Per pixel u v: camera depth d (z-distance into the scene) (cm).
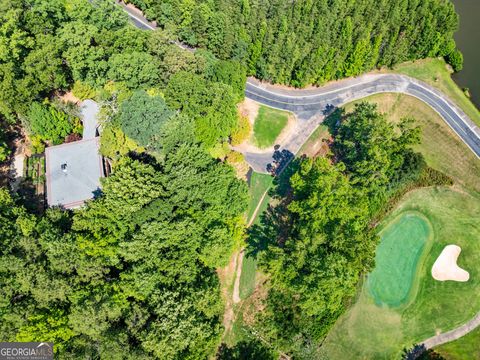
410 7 12281
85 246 7825
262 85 12550
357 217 9169
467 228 10731
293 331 9056
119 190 8306
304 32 11875
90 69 10138
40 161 9900
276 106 12206
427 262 10356
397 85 12825
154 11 12362
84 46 9812
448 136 12031
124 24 11275
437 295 9962
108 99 9656
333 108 12281
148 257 8131
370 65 12544
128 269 8219
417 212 10931
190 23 11931
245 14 11831
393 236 10650
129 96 9406
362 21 12206
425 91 12775
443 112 12412
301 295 8538
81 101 10512
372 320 9681
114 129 9169
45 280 7388
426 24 12369
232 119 10388
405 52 12738
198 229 8662
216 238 8594
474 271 10219
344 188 9269
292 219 10156
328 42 11956
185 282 8369
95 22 10762
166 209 8438
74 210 8469
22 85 9162
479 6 14325
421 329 9606
